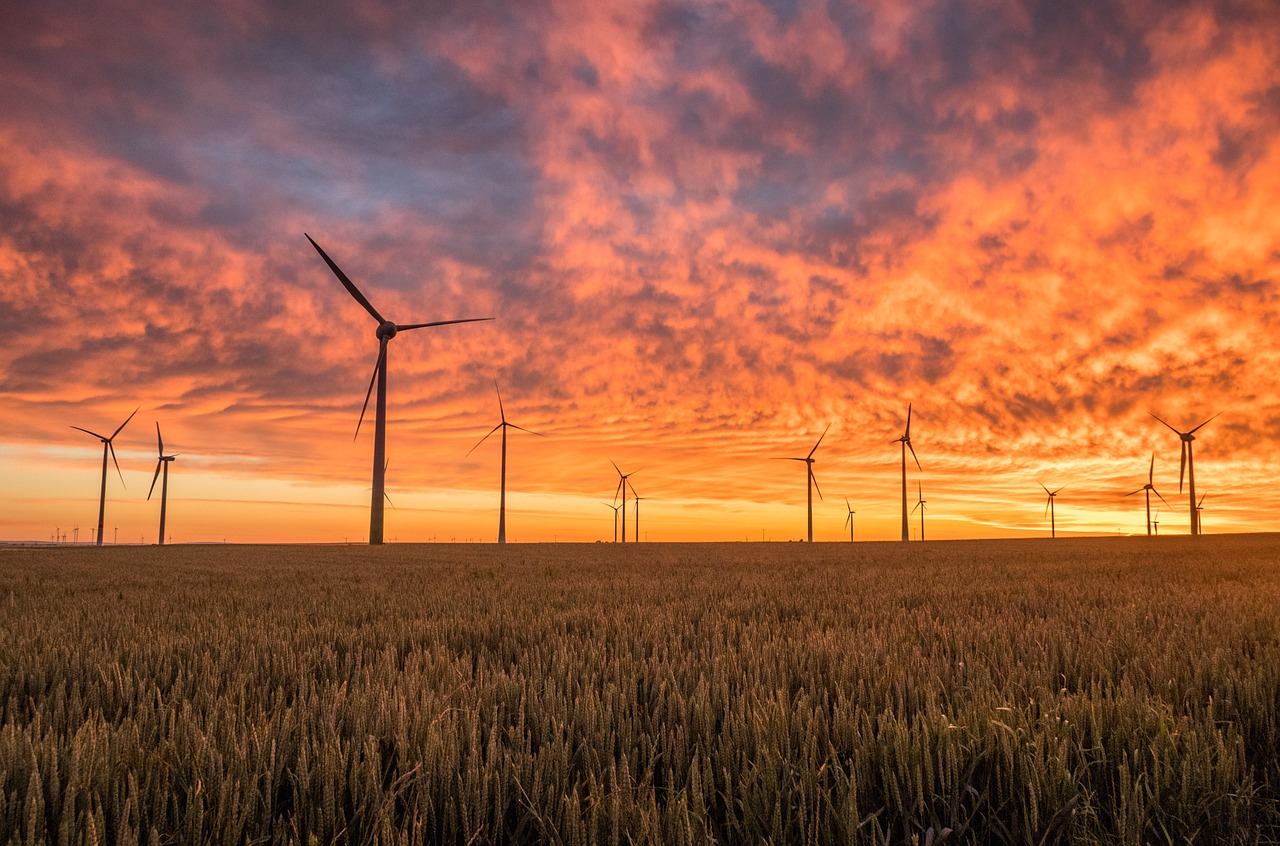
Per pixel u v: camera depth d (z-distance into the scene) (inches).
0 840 107.4
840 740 151.8
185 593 577.0
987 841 128.7
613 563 1145.4
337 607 463.5
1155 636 279.0
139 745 137.9
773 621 370.6
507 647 286.5
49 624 372.5
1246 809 126.0
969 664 219.9
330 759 125.4
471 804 123.0
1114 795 129.3
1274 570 806.5
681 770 140.6
